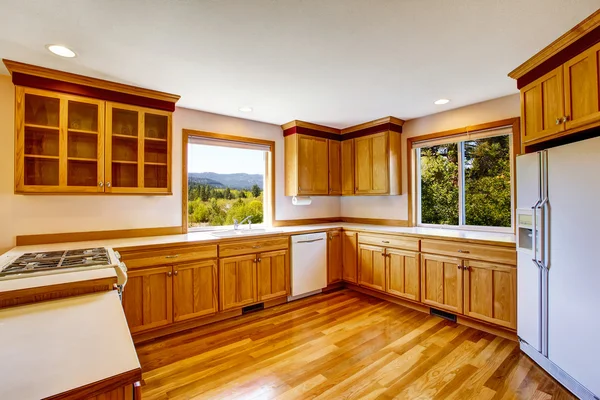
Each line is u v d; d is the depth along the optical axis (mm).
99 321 1100
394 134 3881
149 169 2820
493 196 3277
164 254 2662
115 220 2906
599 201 1680
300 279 3615
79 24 1724
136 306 2525
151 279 2600
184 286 2771
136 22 1712
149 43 1949
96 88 2516
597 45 1715
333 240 4008
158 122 2871
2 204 2418
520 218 2316
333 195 4523
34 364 790
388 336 2656
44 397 658
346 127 4328
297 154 3961
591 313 1725
